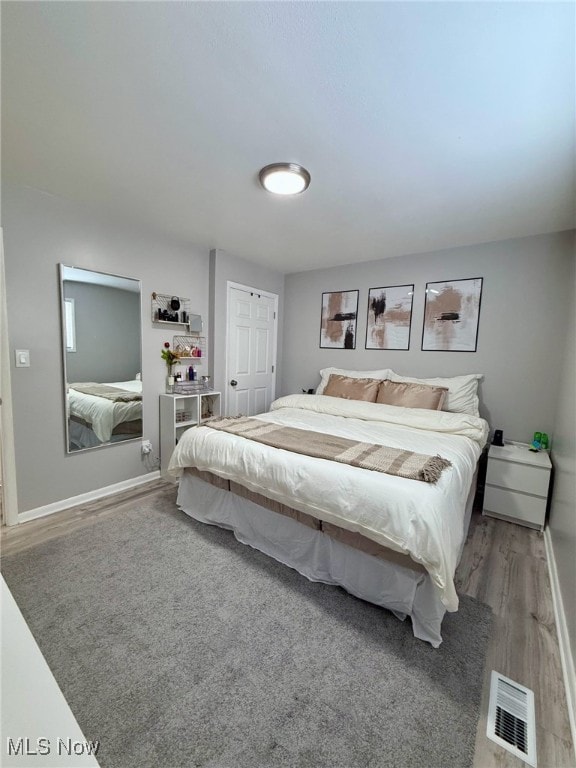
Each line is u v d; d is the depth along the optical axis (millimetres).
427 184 1998
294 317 4305
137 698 1144
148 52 1170
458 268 3076
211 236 3023
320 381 4105
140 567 1831
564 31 1021
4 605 788
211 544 2062
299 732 1053
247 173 1950
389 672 1261
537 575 1868
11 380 2193
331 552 1705
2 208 2076
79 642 1354
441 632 1454
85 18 1054
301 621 1490
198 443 2227
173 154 1788
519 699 1171
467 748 1019
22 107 1445
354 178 1953
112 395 2764
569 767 974
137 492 2828
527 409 2793
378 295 3582
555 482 2238
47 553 1941
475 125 1482
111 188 2168
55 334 2379
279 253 3475
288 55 1163
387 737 1044
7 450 2195
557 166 1768
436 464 1675
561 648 1372
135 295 2850
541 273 2695
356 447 1979
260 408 4180
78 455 2574
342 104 1386
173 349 3209
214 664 1274
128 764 962
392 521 1381
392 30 1060
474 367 3031
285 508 1828
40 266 2268
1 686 588
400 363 3465
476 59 1146
